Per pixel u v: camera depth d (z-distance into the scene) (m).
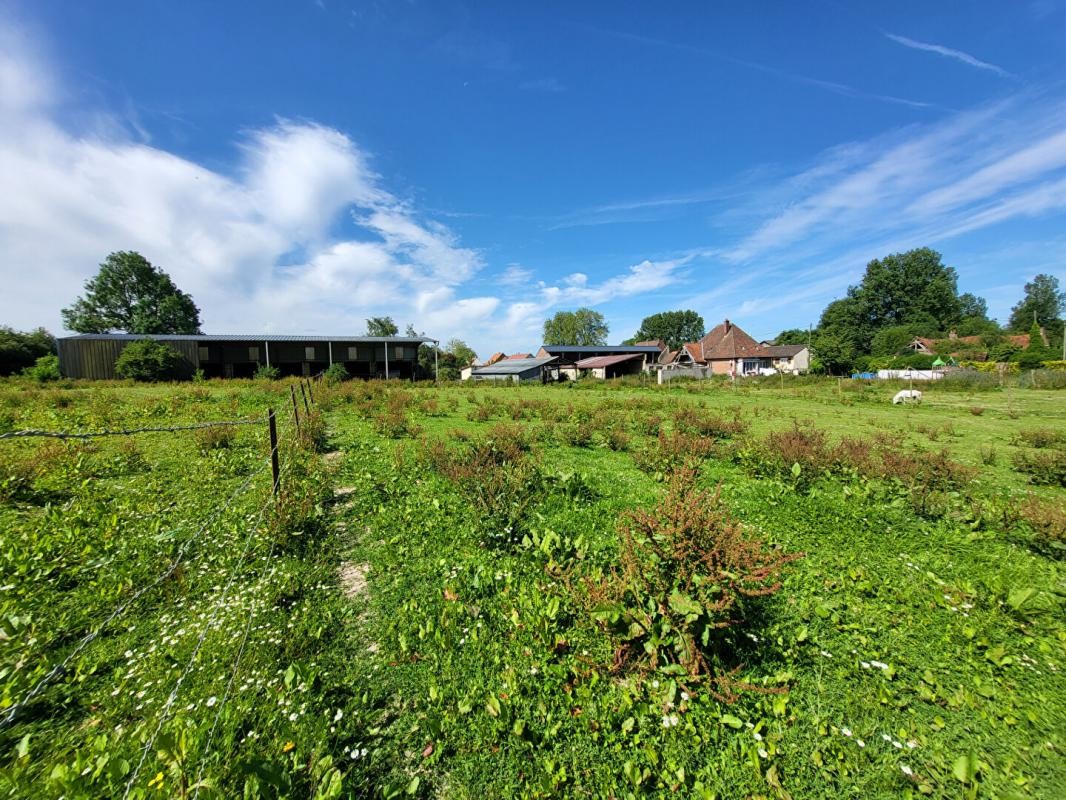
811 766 2.40
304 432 9.33
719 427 12.87
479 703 2.71
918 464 7.57
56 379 30.69
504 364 63.84
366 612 3.65
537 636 3.27
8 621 2.96
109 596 3.48
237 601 3.40
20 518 5.04
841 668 3.12
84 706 2.52
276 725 2.41
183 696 2.51
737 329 57.97
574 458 9.73
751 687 2.76
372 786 2.21
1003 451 11.13
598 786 2.24
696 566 3.05
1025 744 2.55
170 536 4.52
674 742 2.47
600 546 4.87
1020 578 4.54
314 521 5.26
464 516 5.60
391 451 9.67
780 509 6.40
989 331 61.88
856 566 4.72
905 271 72.50
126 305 60.78
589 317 96.81
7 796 1.90
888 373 42.38
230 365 39.97
